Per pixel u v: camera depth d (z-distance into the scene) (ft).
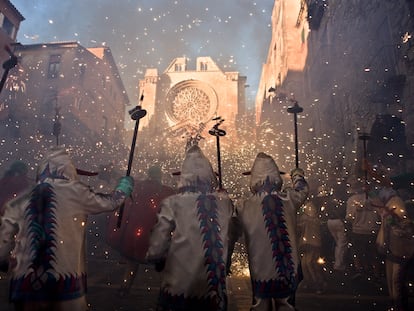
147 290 16.61
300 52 79.82
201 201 9.16
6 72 14.06
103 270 21.76
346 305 15.05
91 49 99.14
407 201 20.90
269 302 9.27
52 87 82.38
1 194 16.83
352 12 44.73
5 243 8.15
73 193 8.75
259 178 10.53
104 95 101.50
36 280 7.62
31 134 75.66
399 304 13.70
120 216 12.28
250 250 9.76
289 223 9.84
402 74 29.78
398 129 32.09
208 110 124.77
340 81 49.57
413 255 13.78
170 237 9.01
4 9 68.28
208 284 8.34
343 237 20.56
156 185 17.35
